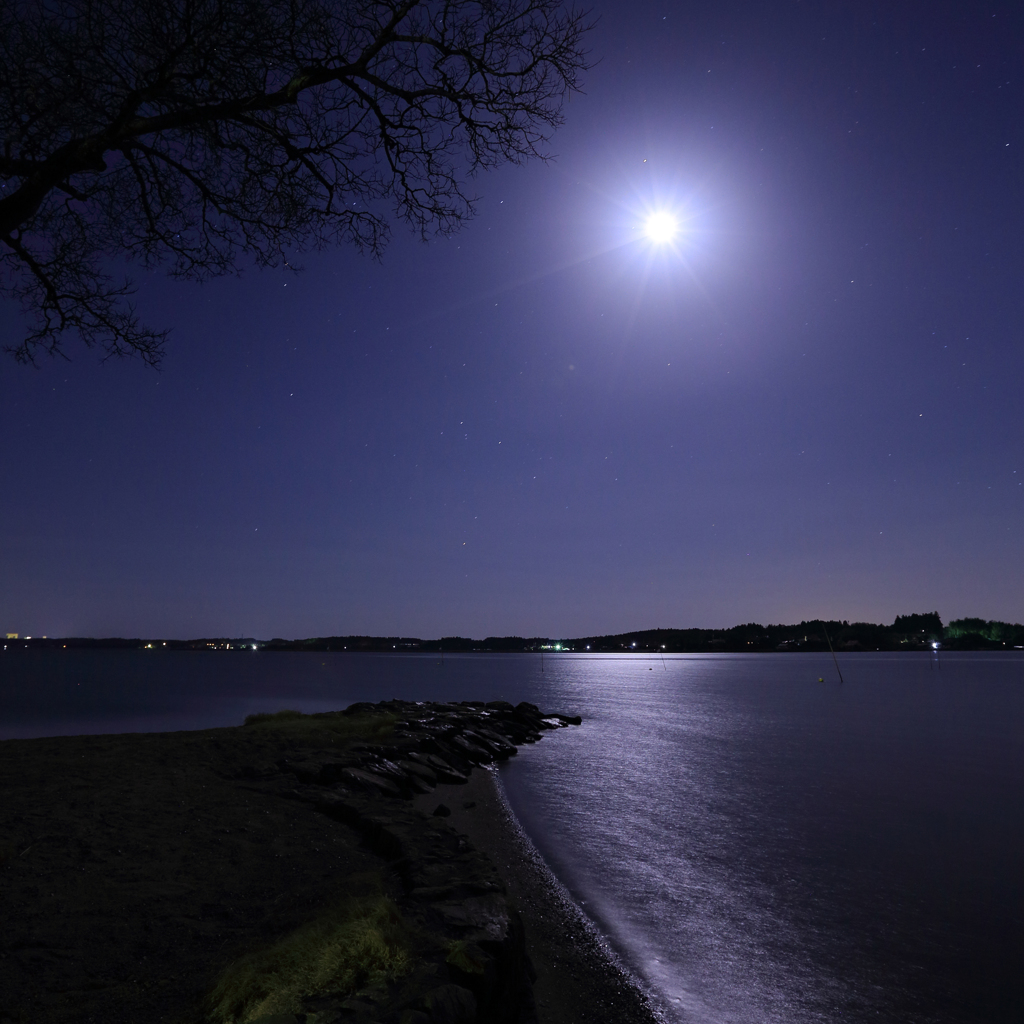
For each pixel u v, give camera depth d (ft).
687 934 27.48
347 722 67.87
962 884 35.53
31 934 16.33
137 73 19.97
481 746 80.84
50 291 26.02
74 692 293.02
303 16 20.17
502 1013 15.74
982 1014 21.59
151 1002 13.15
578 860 37.76
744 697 223.10
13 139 21.24
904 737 109.19
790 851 41.57
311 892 20.83
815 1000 22.21
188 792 34.09
